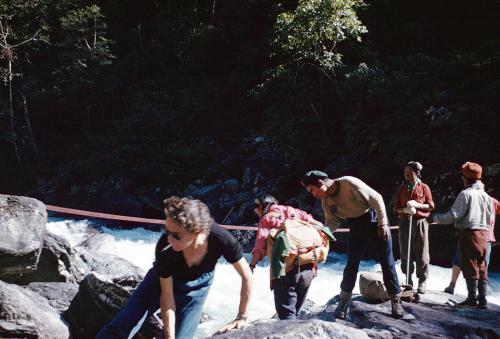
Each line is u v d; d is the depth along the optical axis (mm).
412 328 4191
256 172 17703
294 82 16828
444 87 14086
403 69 15352
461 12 19344
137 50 32062
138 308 2889
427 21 19797
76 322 4527
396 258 12648
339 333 2633
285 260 3861
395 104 14211
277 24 15844
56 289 5434
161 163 20984
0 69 29016
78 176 23812
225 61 28141
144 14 35094
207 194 18422
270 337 2512
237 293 8406
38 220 5082
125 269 6645
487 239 5086
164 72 30141
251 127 22469
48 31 32375
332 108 17203
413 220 5527
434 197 12305
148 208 19859
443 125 13008
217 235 2633
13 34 29391
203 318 6715
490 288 9625
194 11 33406
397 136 13805
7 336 3928
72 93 29031
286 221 4016
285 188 16953
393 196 13172
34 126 31031
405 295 4879
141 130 23812
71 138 30859
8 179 28531
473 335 4109
